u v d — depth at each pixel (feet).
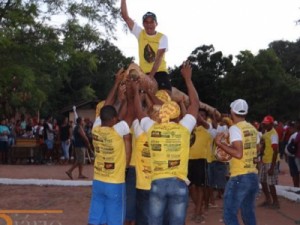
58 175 60.85
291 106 129.70
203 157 33.68
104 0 83.87
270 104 128.77
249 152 23.39
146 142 22.52
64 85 145.28
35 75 81.82
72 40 81.46
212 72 140.05
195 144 33.32
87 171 66.23
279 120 128.57
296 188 48.75
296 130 50.62
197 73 139.03
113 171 22.52
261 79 130.82
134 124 22.90
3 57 77.56
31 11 78.48
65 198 43.68
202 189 34.14
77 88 149.69
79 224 32.78
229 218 23.52
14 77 79.00
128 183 24.11
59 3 82.07
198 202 34.01
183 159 19.88
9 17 76.28
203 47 143.33
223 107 133.69
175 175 19.71
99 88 160.45
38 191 47.65
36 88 79.77
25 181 52.85
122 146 22.57
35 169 68.59
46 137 77.36
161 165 19.74
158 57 23.67
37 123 83.71
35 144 77.97
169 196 19.76
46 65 82.84
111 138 22.38
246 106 23.85
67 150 77.77
